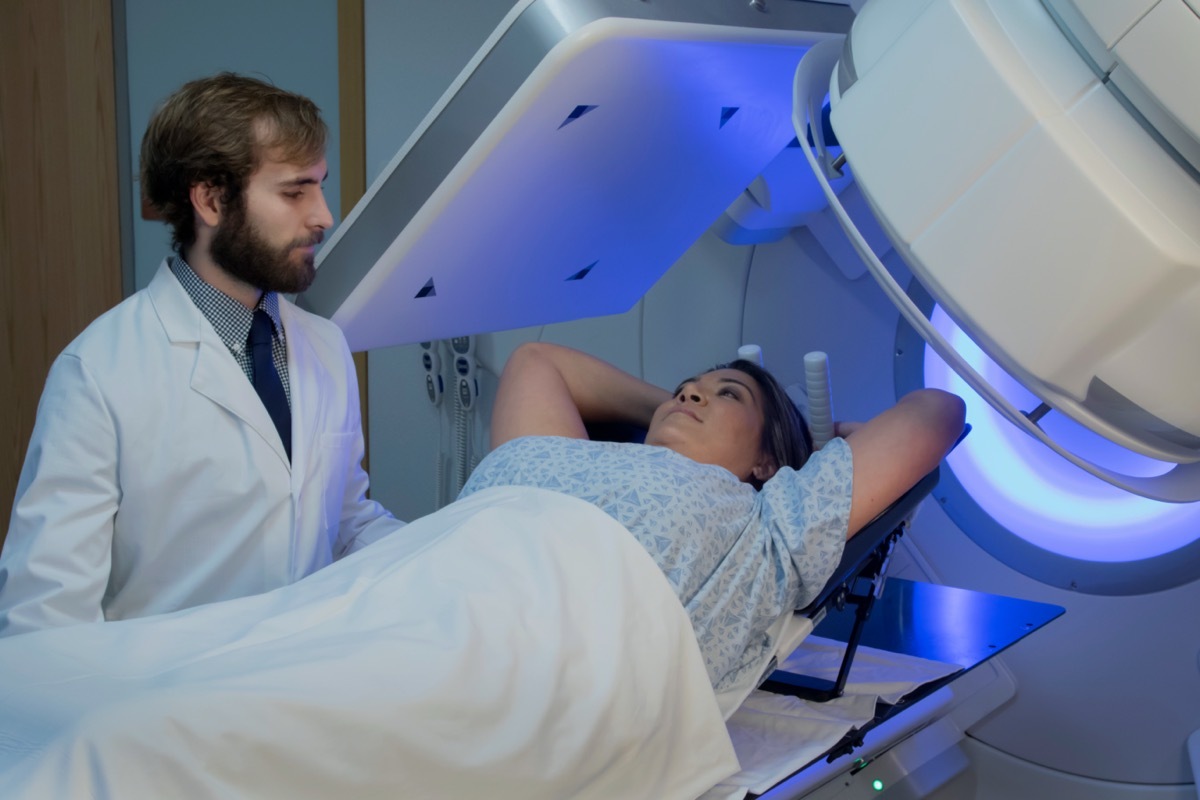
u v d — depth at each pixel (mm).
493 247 1789
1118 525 2076
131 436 1399
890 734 1840
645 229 2047
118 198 3180
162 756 946
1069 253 1161
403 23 2752
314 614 1194
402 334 1934
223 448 1440
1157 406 1224
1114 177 1133
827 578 1508
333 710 1034
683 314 2482
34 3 3133
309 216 1462
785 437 1829
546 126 1514
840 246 2238
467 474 2809
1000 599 1976
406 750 1072
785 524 1523
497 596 1244
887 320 2246
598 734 1209
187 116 1402
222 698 993
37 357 3342
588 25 1375
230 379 1451
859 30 1401
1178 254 1110
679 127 1732
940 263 1260
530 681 1193
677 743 1318
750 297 2387
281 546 1482
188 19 3080
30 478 1387
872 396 2271
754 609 1479
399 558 1330
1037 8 1223
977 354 2180
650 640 1313
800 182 2119
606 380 1963
